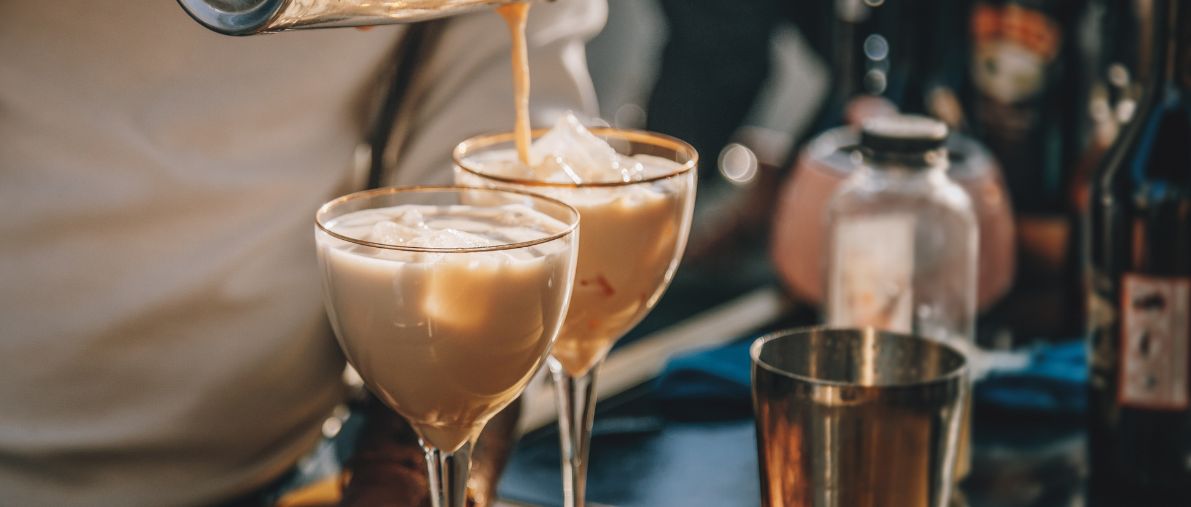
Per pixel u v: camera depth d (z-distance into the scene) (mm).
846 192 1047
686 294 2553
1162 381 918
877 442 737
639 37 2770
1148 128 917
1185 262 904
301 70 981
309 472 1058
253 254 972
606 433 1013
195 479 1005
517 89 792
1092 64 1165
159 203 962
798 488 753
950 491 768
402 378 697
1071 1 1153
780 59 2676
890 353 798
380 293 679
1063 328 1176
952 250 1021
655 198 771
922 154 1021
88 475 988
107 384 979
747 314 1264
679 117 2787
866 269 1031
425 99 1021
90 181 961
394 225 705
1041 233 1178
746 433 1022
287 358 994
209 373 983
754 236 2236
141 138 959
